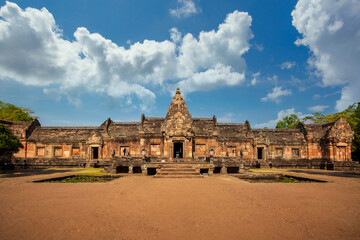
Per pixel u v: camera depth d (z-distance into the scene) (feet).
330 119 154.51
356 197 39.63
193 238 21.66
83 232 22.99
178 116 99.14
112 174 76.23
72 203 33.81
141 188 46.29
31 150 116.88
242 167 85.51
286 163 114.93
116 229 23.81
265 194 41.14
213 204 33.76
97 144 113.80
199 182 55.47
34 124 125.29
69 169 101.30
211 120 115.24
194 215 28.48
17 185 49.80
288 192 43.27
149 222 25.93
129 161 84.53
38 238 21.57
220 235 22.40
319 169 112.88
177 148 114.01
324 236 22.50
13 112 155.74
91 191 42.78
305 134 122.11
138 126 116.26
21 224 25.09
